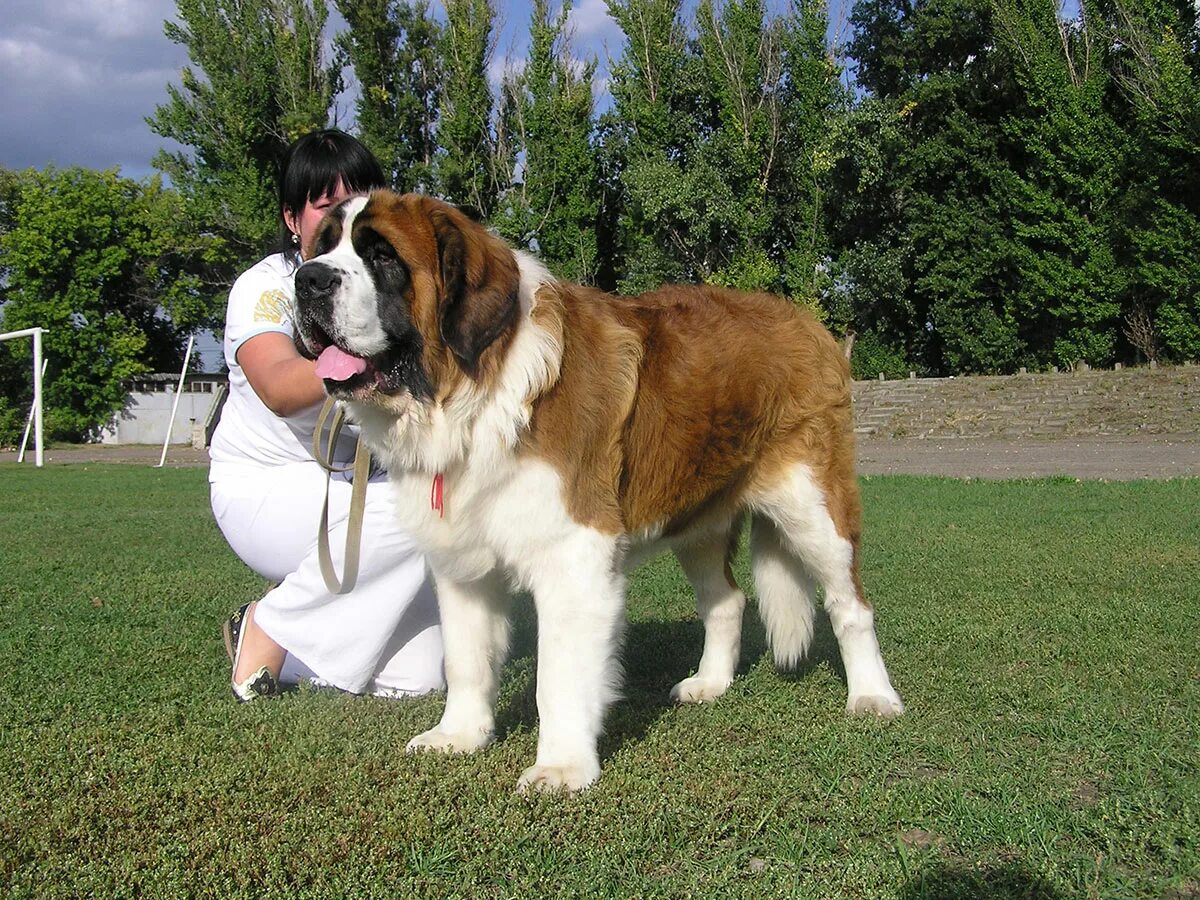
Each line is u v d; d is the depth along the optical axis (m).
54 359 43.41
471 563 3.61
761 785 3.37
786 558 4.57
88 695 4.38
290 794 3.25
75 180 44.09
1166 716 3.96
